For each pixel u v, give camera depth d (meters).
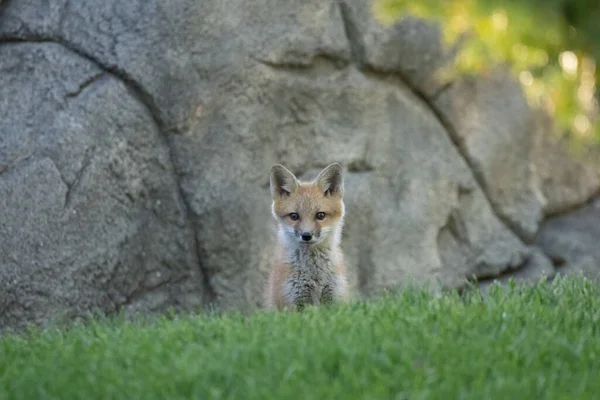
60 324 12.76
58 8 14.00
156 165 14.11
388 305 10.23
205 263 14.54
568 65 9.12
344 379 7.80
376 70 16.02
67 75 13.64
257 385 7.66
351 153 15.68
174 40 14.09
